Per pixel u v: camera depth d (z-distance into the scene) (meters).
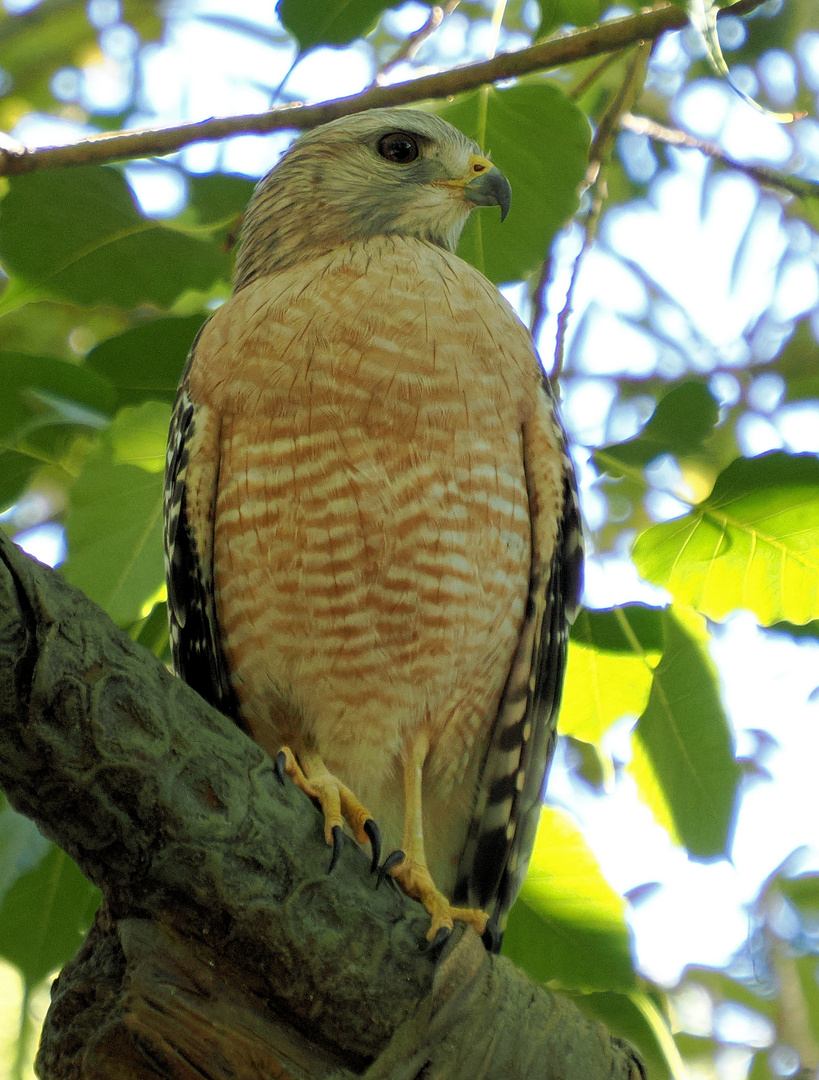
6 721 3.56
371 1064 4.09
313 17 5.89
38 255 6.54
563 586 6.43
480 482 5.79
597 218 7.57
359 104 6.30
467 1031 4.19
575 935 6.76
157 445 6.16
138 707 3.75
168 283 6.69
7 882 6.18
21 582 3.52
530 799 6.39
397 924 4.25
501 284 7.35
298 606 5.78
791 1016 12.09
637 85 7.82
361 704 5.99
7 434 6.30
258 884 3.95
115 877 3.88
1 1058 5.98
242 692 6.09
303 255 7.11
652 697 6.94
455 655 5.95
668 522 6.67
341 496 5.64
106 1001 4.01
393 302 5.82
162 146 6.26
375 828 5.00
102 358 6.60
